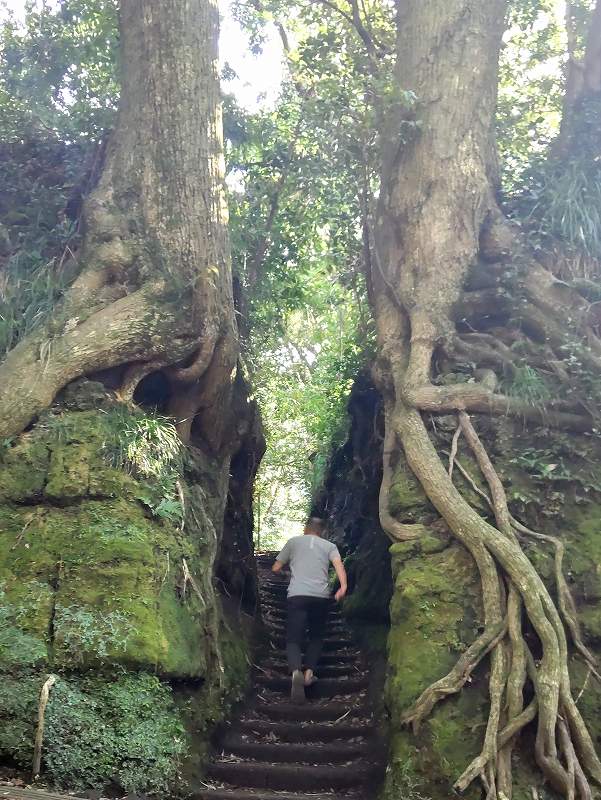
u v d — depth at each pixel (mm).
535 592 5270
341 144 8570
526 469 6258
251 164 10039
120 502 5664
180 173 7402
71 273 7211
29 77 9789
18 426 5938
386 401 7262
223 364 7184
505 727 4832
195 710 5598
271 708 6684
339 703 6930
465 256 7445
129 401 6570
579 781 4598
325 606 7211
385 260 7922
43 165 8680
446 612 5480
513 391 6613
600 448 6410
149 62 7699
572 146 8102
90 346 6383
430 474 6102
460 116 7824
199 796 5039
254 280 9945
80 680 4867
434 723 4973
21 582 5152
